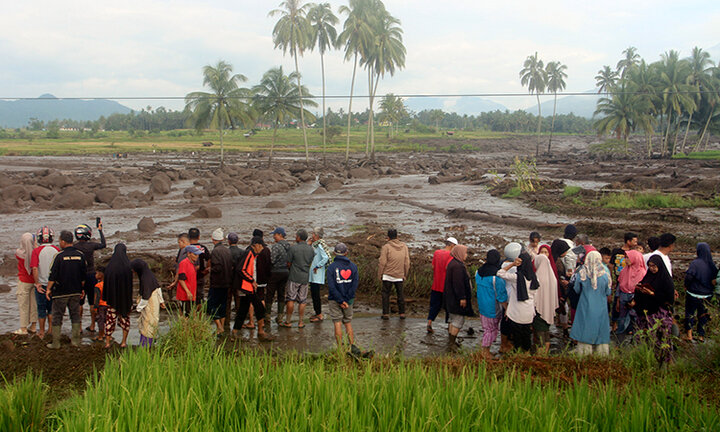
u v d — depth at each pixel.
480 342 8.98
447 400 5.05
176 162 75.19
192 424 4.50
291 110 62.25
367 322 10.13
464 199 34.66
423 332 9.50
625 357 7.26
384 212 28.42
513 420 4.71
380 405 4.88
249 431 4.41
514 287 7.76
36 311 9.38
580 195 31.08
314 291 10.14
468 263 14.28
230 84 58.03
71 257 8.33
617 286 8.45
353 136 155.75
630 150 99.69
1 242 19.97
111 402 4.91
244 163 73.12
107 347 8.47
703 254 8.30
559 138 168.38
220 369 5.62
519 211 27.58
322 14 65.69
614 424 4.73
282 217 26.55
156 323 8.23
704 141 114.25
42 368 7.52
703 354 6.94
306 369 5.88
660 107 78.44
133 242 19.77
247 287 8.90
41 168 62.38
